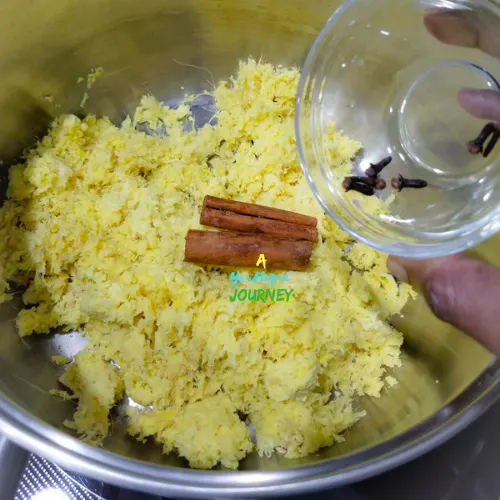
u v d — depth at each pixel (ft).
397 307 0.91
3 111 0.87
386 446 0.68
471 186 0.82
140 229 0.89
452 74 0.86
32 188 0.90
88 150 0.95
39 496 0.81
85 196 0.92
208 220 0.87
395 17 0.84
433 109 0.87
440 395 0.75
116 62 0.96
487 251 0.83
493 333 0.73
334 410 0.84
